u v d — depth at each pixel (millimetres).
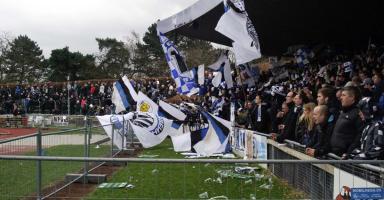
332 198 6457
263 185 7738
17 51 77938
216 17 20859
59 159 4836
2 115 35656
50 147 9516
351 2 17891
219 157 14547
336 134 6527
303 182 7465
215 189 7785
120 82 20234
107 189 8641
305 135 8469
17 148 8086
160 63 73875
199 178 8688
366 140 5777
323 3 18031
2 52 76562
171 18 19484
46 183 8414
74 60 76562
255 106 13961
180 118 17828
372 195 4617
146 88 33062
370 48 18984
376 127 5684
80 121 29547
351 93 6512
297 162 4703
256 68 25078
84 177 9477
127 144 17609
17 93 39562
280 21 21703
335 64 18859
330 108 7504
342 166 6148
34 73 78938
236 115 18516
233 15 12141
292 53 28703
